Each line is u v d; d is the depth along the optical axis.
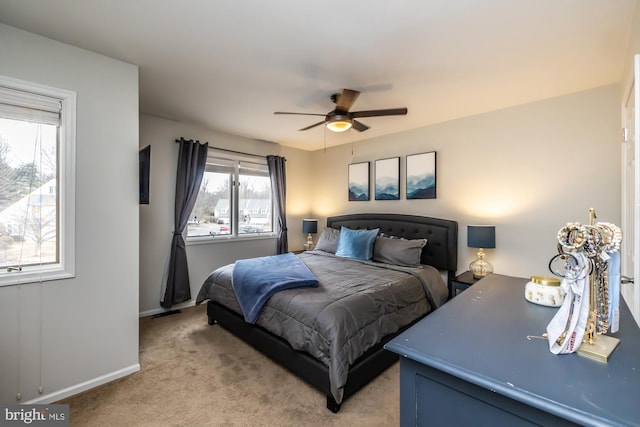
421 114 3.31
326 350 1.87
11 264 1.86
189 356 2.49
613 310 0.93
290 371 2.27
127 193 2.22
